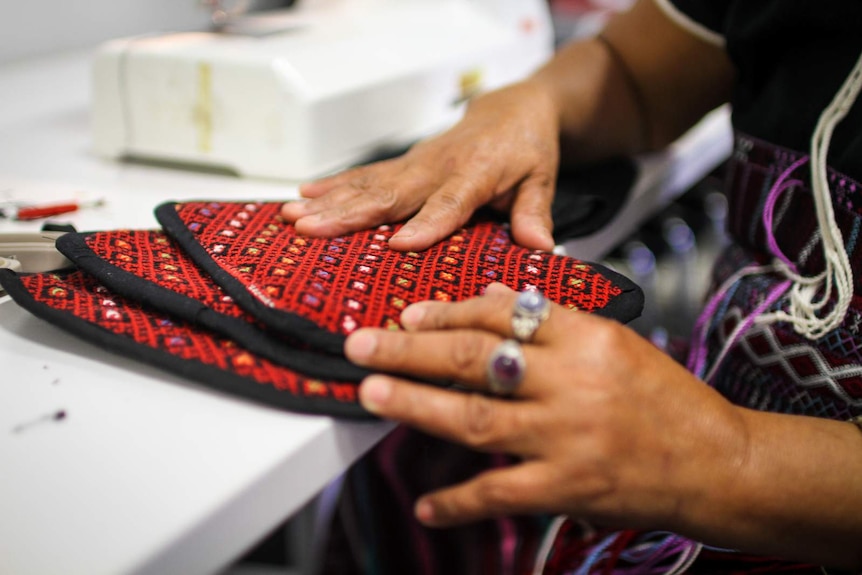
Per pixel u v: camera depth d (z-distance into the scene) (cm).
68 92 103
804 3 56
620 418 37
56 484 35
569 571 61
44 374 43
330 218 53
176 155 81
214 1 93
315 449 39
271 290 43
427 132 97
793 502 41
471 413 37
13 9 105
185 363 40
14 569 30
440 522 40
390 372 40
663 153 95
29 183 73
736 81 73
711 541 42
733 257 67
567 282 49
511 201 65
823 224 52
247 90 76
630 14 83
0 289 52
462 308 40
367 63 86
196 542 33
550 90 77
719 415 40
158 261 49
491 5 110
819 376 53
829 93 54
